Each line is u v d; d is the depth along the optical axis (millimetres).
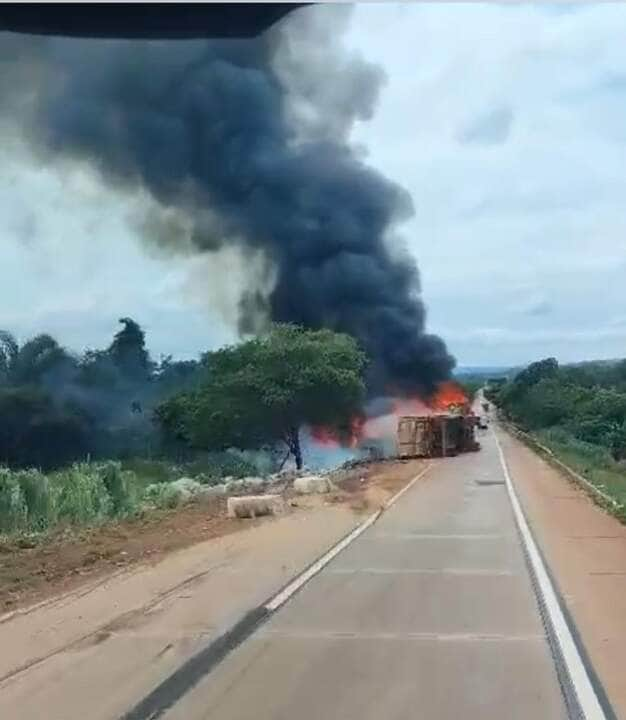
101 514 26438
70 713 8008
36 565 17062
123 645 10578
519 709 8070
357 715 7918
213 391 59219
